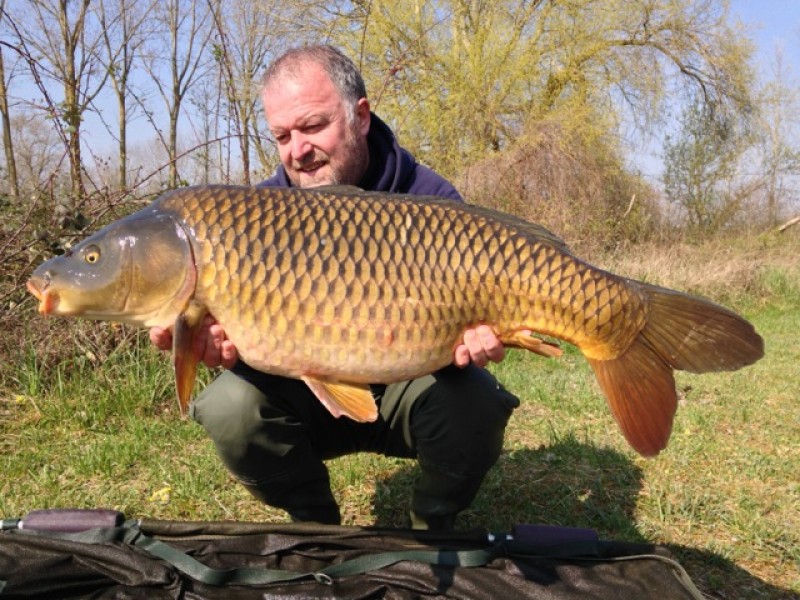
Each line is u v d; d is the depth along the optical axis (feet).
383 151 8.86
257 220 6.44
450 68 48.01
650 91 53.67
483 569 6.69
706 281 33.37
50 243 14.94
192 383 6.57
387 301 6.50
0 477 10.55
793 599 7.84
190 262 6.38
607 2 52.37
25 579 6.23
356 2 45.14
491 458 7.88
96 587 6.52
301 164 8.43
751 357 6.85
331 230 6.47
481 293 6.70
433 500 8.07
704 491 10.39
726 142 57.93
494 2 50.01
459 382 7.63
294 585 6.54
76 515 6.99
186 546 6.93
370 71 46.42
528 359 20.21
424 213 6.70
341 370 6.60
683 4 53.47
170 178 18.19
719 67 55.77
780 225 56.34
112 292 6.45
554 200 38.17
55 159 20.57
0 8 18.13
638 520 9.53
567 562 6.79
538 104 51.11
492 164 39.93
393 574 6.66
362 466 11.02
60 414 13.19
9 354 14.74
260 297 6.40
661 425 6.96
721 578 8.19
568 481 10.67
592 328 6.89
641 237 41.19
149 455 11.46
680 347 6.99
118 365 14.46
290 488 8.03
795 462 11.66
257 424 7.49
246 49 35.68
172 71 42.83
